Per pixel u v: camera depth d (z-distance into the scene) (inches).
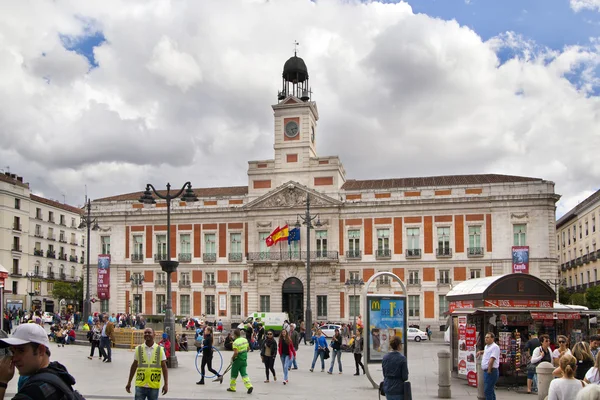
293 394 888.3
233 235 2844.5
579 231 3312.0
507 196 2559.1
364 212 2704.2
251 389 890.7
